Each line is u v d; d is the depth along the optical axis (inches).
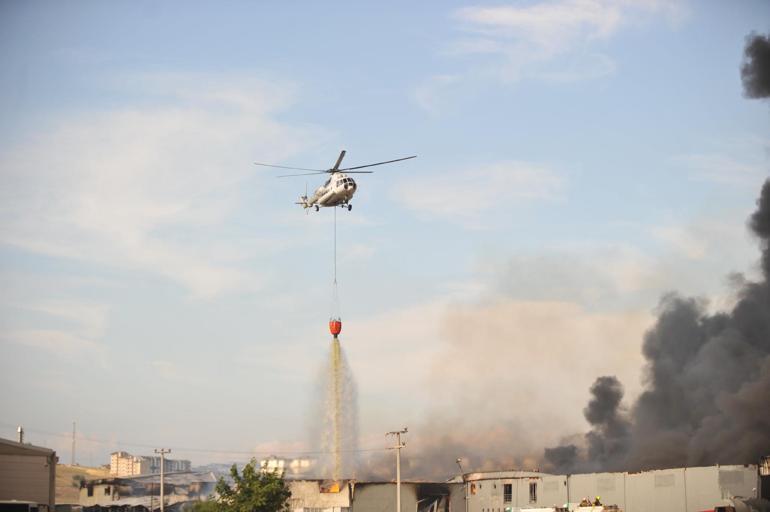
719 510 2952.8
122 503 4630.9
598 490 3563.0
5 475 3422.7
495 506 3978.8
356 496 4045.3
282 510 3467.0
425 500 4119.1
